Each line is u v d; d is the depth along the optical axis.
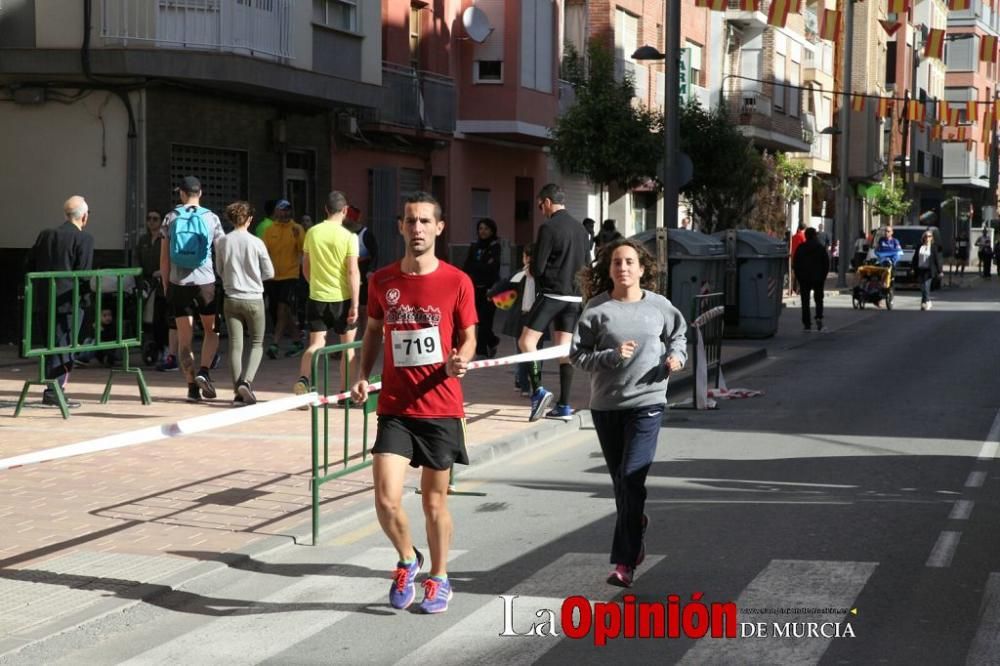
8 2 20.67
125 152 20.88
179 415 13.26
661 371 7.19
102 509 8.93
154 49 20.53
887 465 10.93
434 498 6.73
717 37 46.78
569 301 12.91
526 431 12.31
